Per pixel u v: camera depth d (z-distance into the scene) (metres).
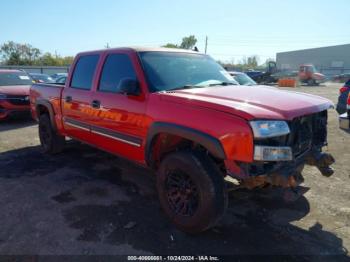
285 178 2.67
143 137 3.46
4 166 5.18
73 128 4.88
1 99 8.88
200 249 2.88
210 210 2.87
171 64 3.88
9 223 3.29
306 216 3.50
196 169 2.89
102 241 2.98
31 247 2.87
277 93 3.41
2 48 70.25
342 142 6.79
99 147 4.40
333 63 63.59
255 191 4.10
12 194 4.04
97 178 4.62
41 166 5.17
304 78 32.41
